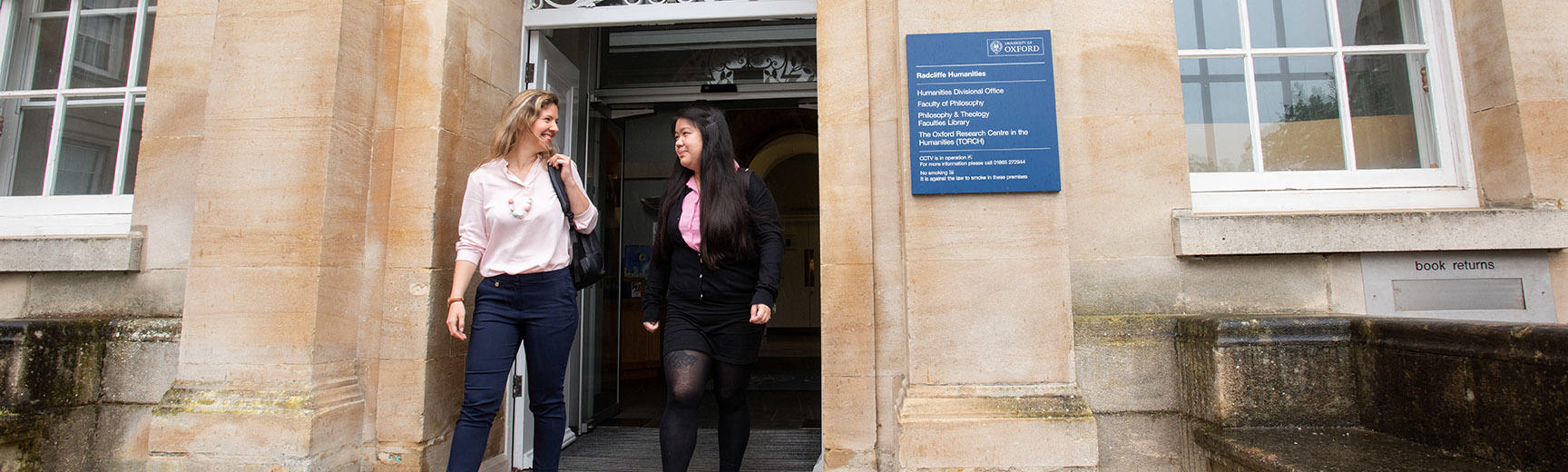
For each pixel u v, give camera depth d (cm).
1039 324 248
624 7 363
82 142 350
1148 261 273
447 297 302
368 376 292
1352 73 307
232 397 269
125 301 309
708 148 267
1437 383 208
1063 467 237
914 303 252
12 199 346
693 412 263
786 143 1174
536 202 258
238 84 288
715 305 266
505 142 257
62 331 288
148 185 312
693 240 269
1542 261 268
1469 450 197
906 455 241
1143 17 283
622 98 548
